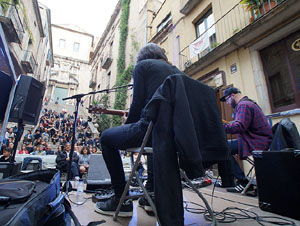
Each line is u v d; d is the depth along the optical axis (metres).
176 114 0.91
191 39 7.32
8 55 1.46
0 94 1.58
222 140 1.06
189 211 1.59
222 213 1.51
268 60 4.29
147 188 1.57
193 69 6.24
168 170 0.86
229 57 5.15
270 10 3.83
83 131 13.84
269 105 4.10
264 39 4.26
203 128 1.04
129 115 1.26
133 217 1.38
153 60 1.28
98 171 2.45
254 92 4.38
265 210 1.57
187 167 0.87
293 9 3.61
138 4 13.25
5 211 0.65
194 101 1.06
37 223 0.77
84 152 5.67
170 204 0.82
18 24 10.66
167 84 1.00
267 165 1.59
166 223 0.79
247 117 1.94
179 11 7.80
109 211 1.42
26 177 1.17
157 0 12.18
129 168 4.24
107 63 17.25
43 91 2.48
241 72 4.77
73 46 30.34
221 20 5.80
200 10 7.00
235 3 5.39
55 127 13.48
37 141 8.93
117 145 1.25
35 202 0.77
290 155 1.43
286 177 1.45
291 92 3.74
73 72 29.03
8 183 0.88
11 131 9.21
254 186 2.52
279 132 1.87
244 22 5.02
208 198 2.10
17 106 2.04
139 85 1.21
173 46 8.45
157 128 0.93
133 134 1.13
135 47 12.58
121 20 15.12
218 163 1.17
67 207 1.24
